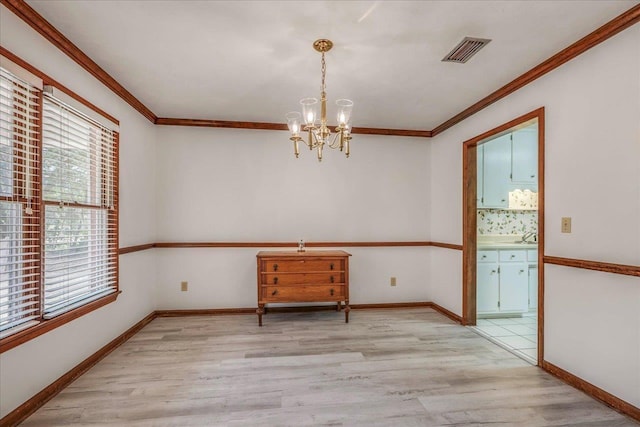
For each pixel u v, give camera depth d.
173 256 3.84
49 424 1.78
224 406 1.96
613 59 1.96
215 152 3.93
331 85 2.86
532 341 3.05
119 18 1.91
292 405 1.98
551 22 1.94
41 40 1.95
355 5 1.79
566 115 2.28
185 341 3.01
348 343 2.98
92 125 2.54
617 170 1.94
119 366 2.49
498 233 4.43
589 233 2.11
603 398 2.00
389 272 4.22
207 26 1.99
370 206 4.20
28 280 1.92
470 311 3.50
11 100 1.76
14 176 1.80
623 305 1.90
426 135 4.27
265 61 2.44
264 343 2.97
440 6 1.79
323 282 3.55
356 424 1.80
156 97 3.16
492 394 2.11
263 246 3.98
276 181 4.03
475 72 2.61
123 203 3.03
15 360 1.77
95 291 2.58
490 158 4.01
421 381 2.28
